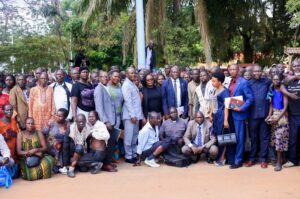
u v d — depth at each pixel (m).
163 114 8.50
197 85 8.54
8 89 8.48
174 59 17.80
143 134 7.92
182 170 7.45
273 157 7.77
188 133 8.01
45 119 7.78
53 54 27.83
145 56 12.68
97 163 7.32
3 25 21.67
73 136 7.35
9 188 6.53
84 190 6.34
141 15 11.52
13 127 7.17
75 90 7.70
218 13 19.81
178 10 18.03
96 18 18.72
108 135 7.30
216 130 7.81
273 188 6.23
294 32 20.48
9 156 6.75
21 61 27.25
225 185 6.43
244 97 7.55
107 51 25.64
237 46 23.64
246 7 20.09
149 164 7.84
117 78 7.96
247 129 7.79
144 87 8.48
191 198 5.84
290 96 7.23
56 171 7.44
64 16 25.69
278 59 21.78
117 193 6.15
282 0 20.28
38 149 7.06
